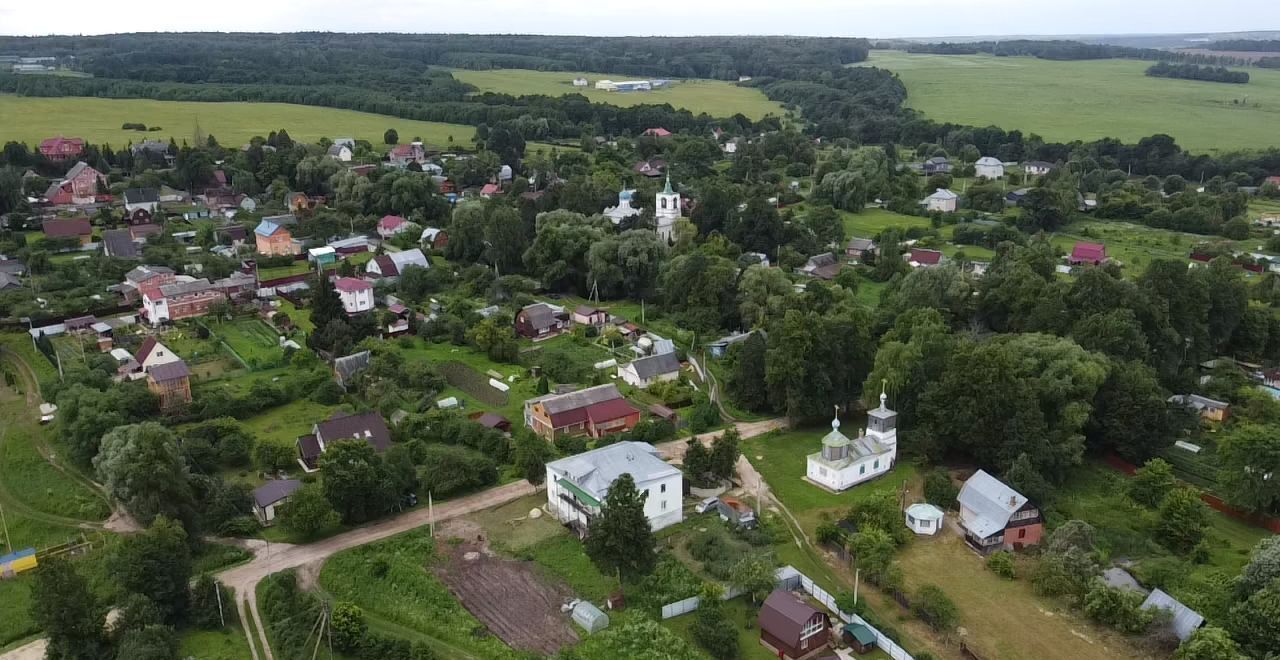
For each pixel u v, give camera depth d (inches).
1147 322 5433.1
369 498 3897.6
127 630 3011.8
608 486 3777.1
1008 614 3314.5
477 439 4621.1
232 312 6555.1
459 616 3282.5
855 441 4488.2
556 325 6589.6
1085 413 4480.8
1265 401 5029.5
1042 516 3895.2
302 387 5270.7
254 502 3978.8
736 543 3740.2
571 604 3351.4
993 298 6038.4
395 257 7682.1
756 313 6368.1
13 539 3816.4
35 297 6560.0
